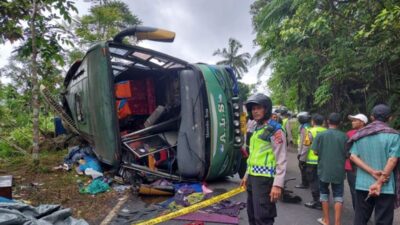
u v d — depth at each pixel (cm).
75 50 1781
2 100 1681
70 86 1296
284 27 1300
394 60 1062
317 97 1335
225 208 599
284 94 1931
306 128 654
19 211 429
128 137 820
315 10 1202
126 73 1039
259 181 384
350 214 588
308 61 1448
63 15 884
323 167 507
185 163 780
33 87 924
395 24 818
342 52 1136
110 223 542
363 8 1036
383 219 388
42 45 921
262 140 384
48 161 1077
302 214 589
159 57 834
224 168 802
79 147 1118
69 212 462
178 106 902
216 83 802
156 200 670
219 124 787
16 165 1025
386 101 1139
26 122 1599
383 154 390
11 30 793
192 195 684
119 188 748
